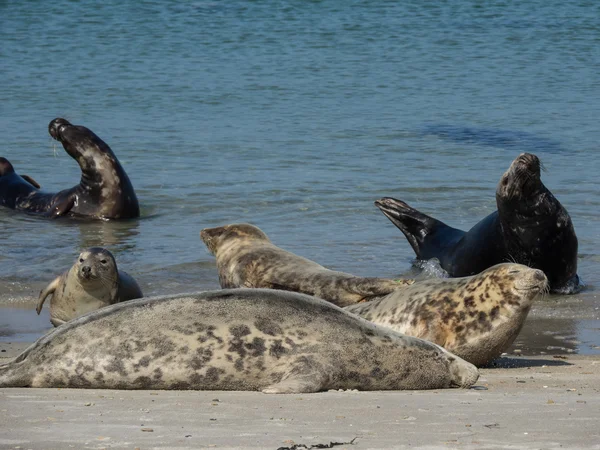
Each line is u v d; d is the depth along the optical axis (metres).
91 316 15.29
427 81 70.31
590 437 10.25
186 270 28.84
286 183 40.75
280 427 10.76
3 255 30.72
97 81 69.44
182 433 10.34
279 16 99.56
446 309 19.25
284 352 14.89
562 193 38.84
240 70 74.25
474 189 39.91
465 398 13.49
